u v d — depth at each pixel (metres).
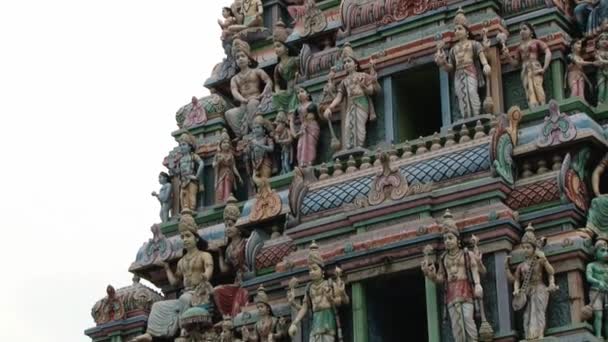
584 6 41.81
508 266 37.41
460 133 40.12
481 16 41.78
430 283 37.69
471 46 40.94
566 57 41.16
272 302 40.97
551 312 37.06
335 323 38.72
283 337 40.22
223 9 48.75
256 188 44.34
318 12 45.41
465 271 37.28
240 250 43.22
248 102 46.38
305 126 43.12
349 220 39.47
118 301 45.09
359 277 38.72
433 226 37.97
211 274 43.66
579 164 38.62
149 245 45.66
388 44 42.59
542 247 37.50
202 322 41.91
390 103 42.03
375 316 39.06
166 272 45.25
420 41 41.94
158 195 46.84
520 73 40.91
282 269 40.53
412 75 42.25
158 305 43.75
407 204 38.75
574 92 40.38
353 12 43.50
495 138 38.56
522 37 40.91
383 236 38.56
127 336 44.88
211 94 48.00
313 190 40.94
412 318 40.94
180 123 47.75
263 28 47.66
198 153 46.94
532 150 38.78
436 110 44.19
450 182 38.91
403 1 42.72
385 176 39.34
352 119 41.91
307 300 39.06
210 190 46.53
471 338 36.78
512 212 37.97
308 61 44.50
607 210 38.06
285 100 45.09
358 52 43.09
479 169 38.69
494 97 40.62
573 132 38.47
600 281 37.00
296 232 40.34
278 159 44.56
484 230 37.75
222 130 47.00
